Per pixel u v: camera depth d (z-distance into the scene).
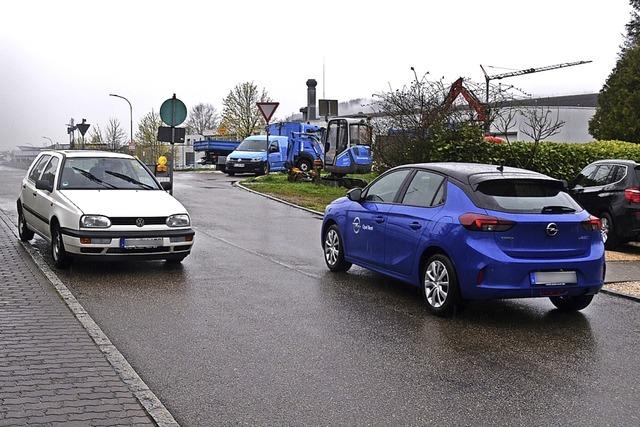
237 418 4.71
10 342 6.20
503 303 8.40
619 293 8.97
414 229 8.02
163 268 10.03
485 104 20.16
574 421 4.77
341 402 5.03
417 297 8.52
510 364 6.01
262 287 8.90
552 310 8.12
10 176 32.78
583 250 7.47
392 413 4.85
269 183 25.81
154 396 4.99
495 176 7.67
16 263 10.11
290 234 13.85
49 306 7.56
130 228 9.43
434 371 5.77
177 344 6.34
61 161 10.84
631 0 53.16
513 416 4.84
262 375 5.57
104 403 4.81
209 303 7.95
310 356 6.09
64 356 5.84
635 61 42.16
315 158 31.42
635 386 5.50
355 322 7.27
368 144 24.17
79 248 9.23
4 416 4.52
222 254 11.35
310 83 56.91
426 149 18.53
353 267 10.48
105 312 7.44
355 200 9.40
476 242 7.19
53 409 4.67
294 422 4.66
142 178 11.05
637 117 41.34
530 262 7.12
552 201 7.64
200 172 37.53
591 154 19.75
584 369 5.91
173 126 18.88
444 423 4.70
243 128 62.56
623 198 13.12
